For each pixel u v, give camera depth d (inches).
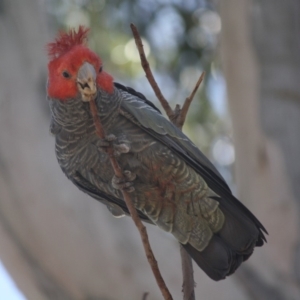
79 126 335.6
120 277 425.4
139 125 338.3
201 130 758.5
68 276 429.7
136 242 434.6
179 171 339.3
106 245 430.9
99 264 427.8
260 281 450.0
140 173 339.3
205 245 351.6
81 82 320.5
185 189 342.3
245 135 510.9
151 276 425.4
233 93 524.1
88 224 434.9
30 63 485.7
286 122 501.0
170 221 353.7
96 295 425.7
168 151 339.6
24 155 452.1
